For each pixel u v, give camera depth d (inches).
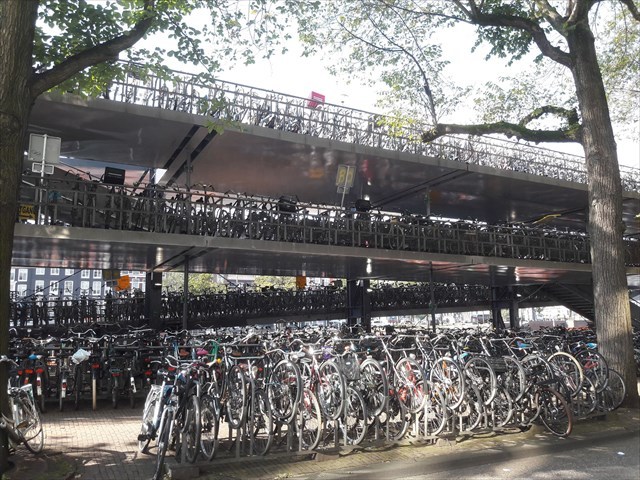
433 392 242.8
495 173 547.8
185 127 409.4
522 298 824.3
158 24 286.8
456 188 610.2
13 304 541.6
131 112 377.1
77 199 353.7
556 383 266.7
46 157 331.6
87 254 426.3
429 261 500.1
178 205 387.2
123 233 353.7
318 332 398.0
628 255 698.2
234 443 226.7
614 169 345.4
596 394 292.0
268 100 444.5
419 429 243.1
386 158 489.1
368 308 699.4
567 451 236.5
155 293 545.6
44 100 355.6
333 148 458.3
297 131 458.6
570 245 625.9
